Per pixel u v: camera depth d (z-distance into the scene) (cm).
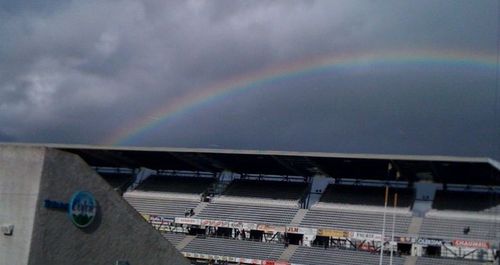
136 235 3033
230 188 7562
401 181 6838
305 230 6494
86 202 2748
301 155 6128
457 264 5647
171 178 8050
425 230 6066
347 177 7069
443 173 6169
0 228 2533
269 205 7038
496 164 5497
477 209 6234
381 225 6309
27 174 2555
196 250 6600
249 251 6431
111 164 7969
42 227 2538
